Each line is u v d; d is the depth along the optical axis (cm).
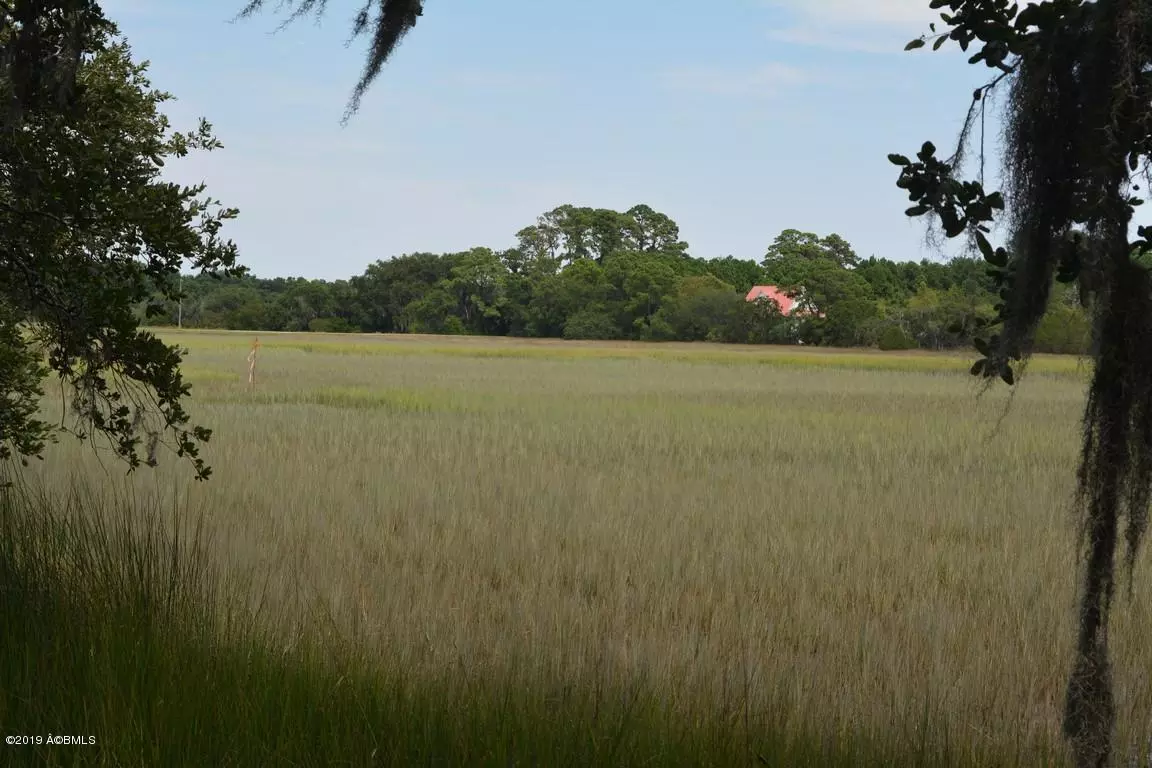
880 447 2041
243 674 529
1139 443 353
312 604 759
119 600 596
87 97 614
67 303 627
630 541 1059
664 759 472
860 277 10562
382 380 4025
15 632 556
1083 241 368
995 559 1030
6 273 621
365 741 468
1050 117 358
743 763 489
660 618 809
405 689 537
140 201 595
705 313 10812
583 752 470
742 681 640
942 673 679
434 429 2136
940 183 378
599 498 1327
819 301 10175
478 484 1412
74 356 651
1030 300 361
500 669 606
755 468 1678
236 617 657
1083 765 377
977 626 808
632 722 509
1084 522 373
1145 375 349
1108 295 344
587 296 12031
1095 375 359
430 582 867
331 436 1912
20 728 469
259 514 1123
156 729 464
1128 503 367
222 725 470
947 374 5256
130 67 727
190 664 532
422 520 1150
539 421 2417
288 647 607
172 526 1003
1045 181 359
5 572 627
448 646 687
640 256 12950
